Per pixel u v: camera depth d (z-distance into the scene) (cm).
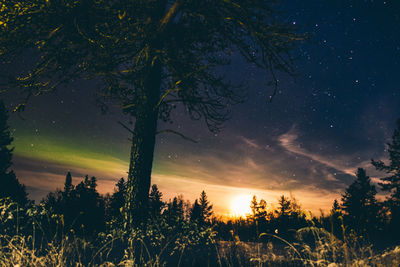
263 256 371
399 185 3516
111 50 728
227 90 901
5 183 3147
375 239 761
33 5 659
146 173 855
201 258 432
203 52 980
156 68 895
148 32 757
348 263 255
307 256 302
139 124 873
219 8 796
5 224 346
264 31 754
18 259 307
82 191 3403
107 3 688
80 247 426
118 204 3559
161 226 671
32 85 774
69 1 646
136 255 443
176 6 846
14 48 729
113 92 998
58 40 731
